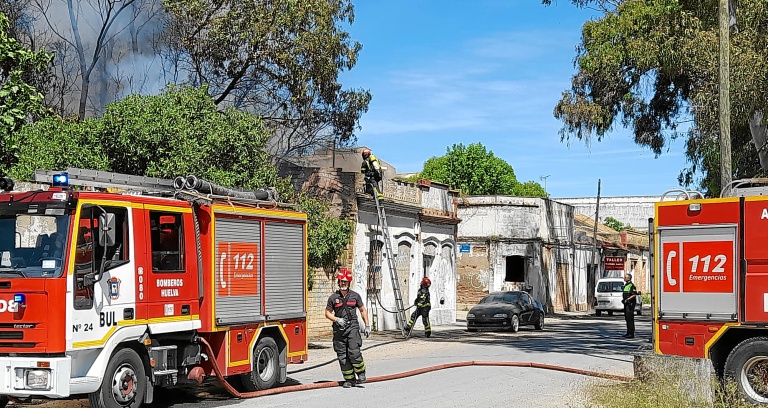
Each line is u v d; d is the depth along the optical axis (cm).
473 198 4875
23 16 2711
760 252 1341
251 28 2664
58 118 2186
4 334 1073
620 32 2902
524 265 4803
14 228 1109
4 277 1075
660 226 1459
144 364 1202
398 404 1284
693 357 1382
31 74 2602
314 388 1476
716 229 1392
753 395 1322
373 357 2131
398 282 3034
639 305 4984
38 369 1055
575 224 6231
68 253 1083
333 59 2750
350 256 2850
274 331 1484
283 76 2730
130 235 1180
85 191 1135
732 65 2266
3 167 1523
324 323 2700
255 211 1430
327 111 2898
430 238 3544
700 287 1405
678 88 3094
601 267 6081
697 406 1211
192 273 1291
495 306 3212
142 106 1939
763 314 1331
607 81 3142
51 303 1062
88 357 1115
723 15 1864
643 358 1314
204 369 1326
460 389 1463
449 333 3100
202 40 2766
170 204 1261
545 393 1411
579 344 2544
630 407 1144
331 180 2903
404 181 3309
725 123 1852
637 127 3262
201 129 1967
